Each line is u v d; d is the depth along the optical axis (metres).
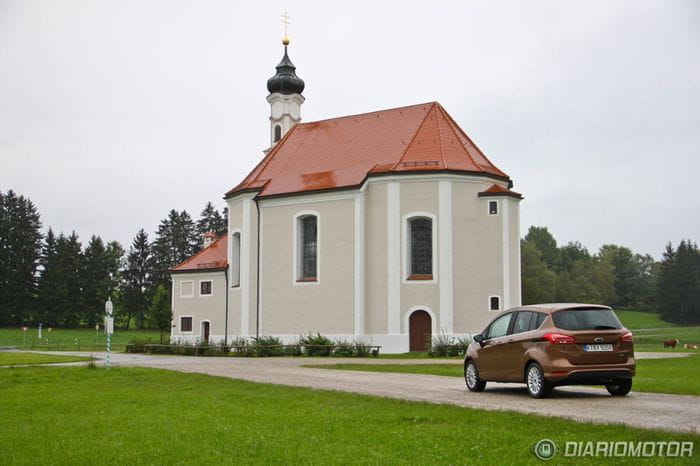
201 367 25.95
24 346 69.62
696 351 42.31
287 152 49.03
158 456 9.38
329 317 42.31
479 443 9.39
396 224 40.97
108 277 111.38
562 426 10.19
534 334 14.70
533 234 132.62
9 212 104.06
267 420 11.89
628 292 151.12
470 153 43.22
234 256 48.94
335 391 15.58
